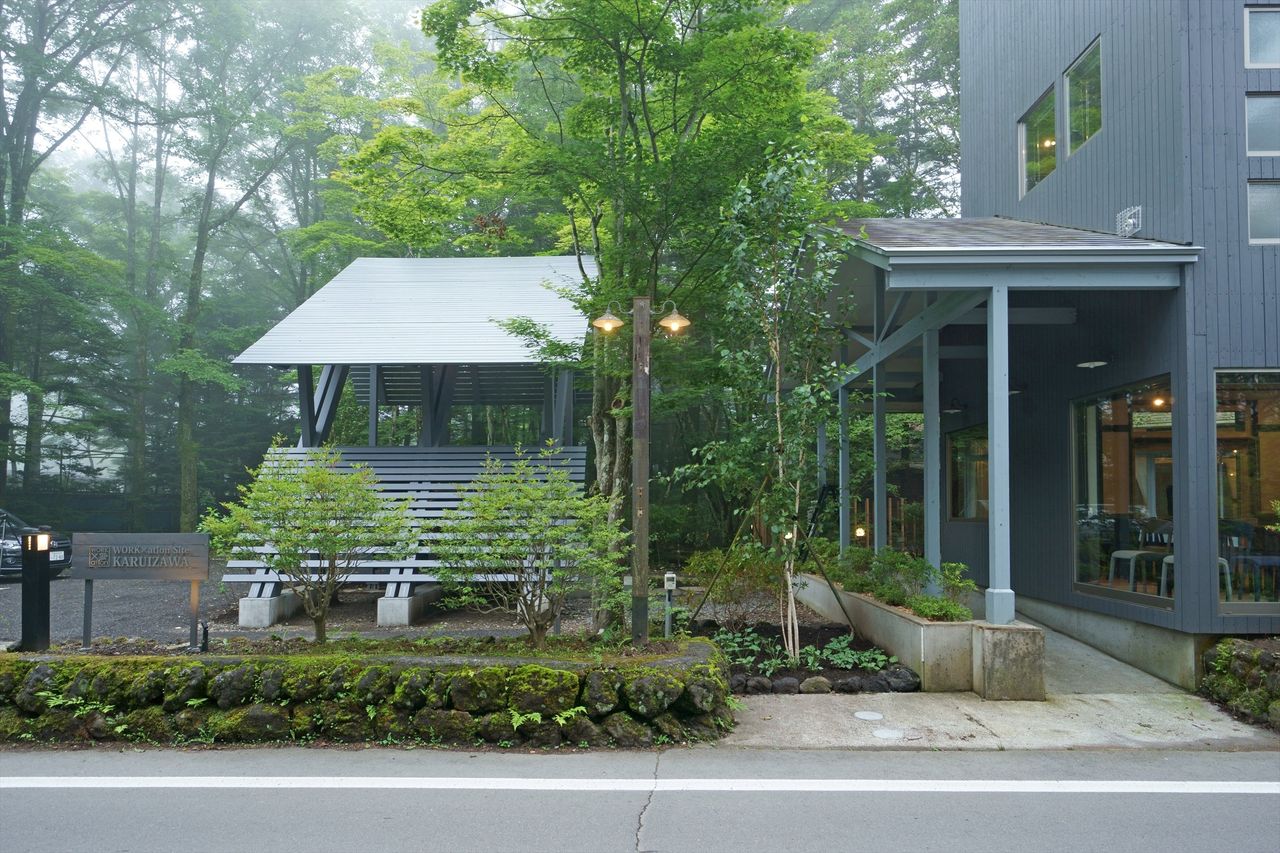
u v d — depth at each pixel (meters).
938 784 5.41
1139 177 9.14
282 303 34.28
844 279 11.28
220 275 34.47
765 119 10.80
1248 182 8.30
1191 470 8.07
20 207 25.55
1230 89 8.36
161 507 30.42
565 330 16.78
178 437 29.78
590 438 23.80
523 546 7.62
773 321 8.77
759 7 12.01
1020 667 7.54
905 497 21.45
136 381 28.14
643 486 7.69
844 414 13.33
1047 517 10.81
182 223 34.88
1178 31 8.43
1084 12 10.45
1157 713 7.20
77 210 32.78
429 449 16.50
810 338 8.88
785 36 10.33
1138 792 5.29
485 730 6.20
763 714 7.06
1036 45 11.93
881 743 6.34
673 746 6.25
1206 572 7.98
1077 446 10.27
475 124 12.60
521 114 15.29
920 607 8.30
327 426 17.17
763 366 9.13
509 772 5.61
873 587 9.85
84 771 5.61
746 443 8.80
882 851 4.31
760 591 9.88
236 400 32.31
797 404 8.55
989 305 8.42
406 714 6.32
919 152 25.80
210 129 28.47
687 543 21.11
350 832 4.54
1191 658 7.96
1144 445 8.91
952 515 14.17
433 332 17.00
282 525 7.70
